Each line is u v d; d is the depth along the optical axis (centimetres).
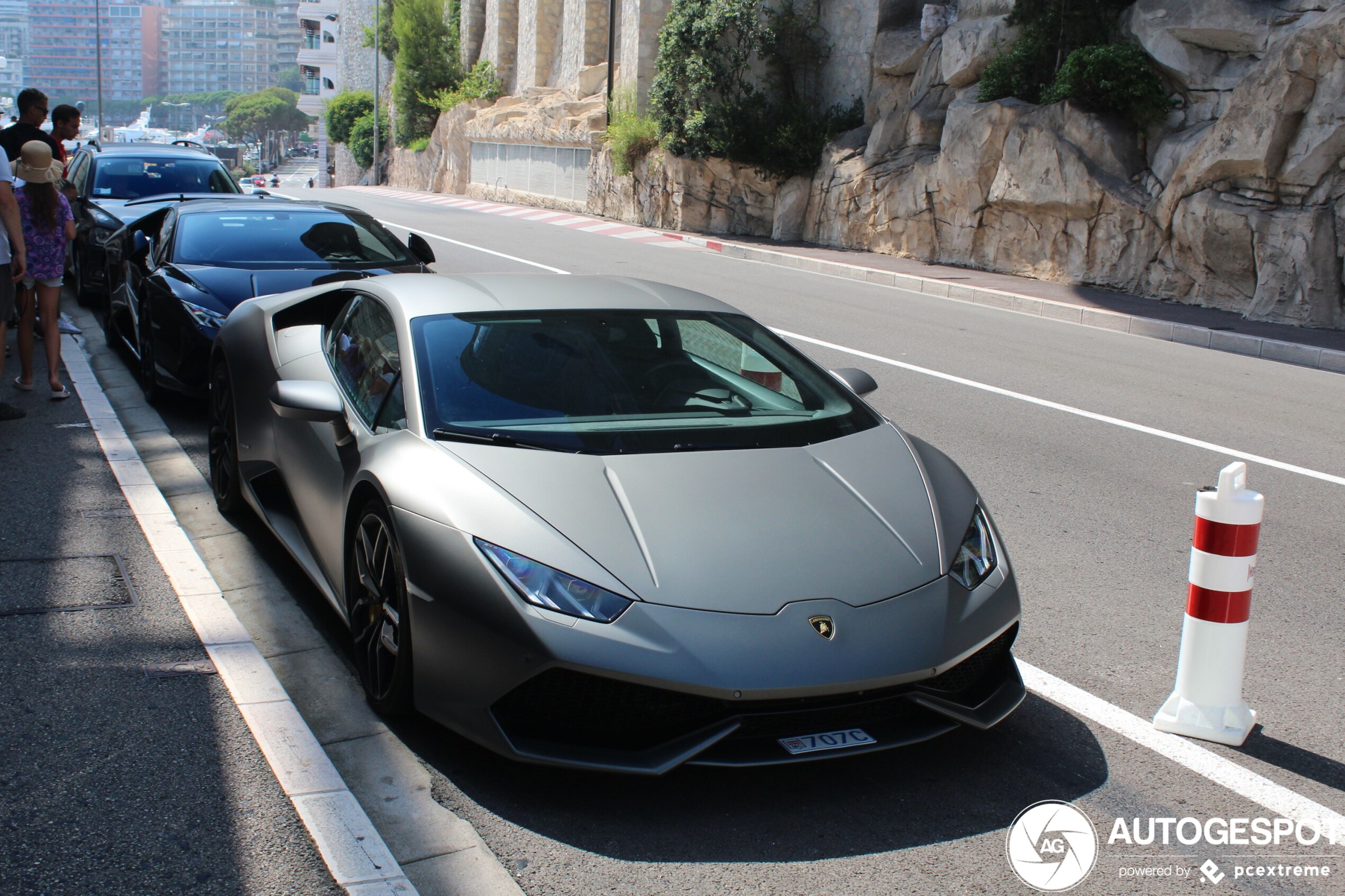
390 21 5831
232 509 493
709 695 265
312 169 18262
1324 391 980
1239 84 1395
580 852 262
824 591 285
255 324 482
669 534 292
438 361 355
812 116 2408
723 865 259
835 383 406
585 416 342
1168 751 323
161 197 1038
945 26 2150
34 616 377
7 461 548
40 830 257
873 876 257
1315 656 402
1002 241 1794
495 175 3784
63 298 1044
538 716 278
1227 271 1436
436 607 287
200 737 303
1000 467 648
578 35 3612
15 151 866
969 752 319
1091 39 1755
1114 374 991
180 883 241
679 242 2272
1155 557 502
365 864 251
